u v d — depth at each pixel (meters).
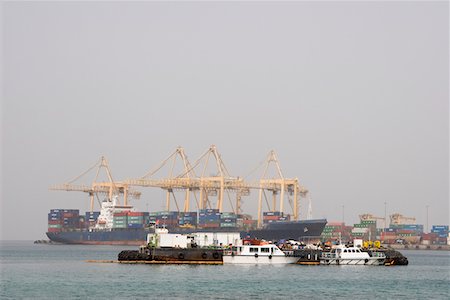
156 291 189.38
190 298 178.75
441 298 189.00
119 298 178.00
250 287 198.75
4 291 189.62
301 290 195.75
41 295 182.75
